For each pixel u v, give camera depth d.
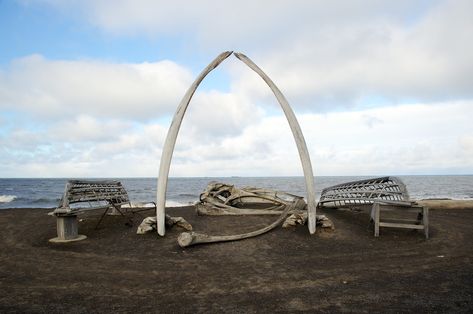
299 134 9.71
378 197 10.20
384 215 13.91
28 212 16.38
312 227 9.47
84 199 9.72
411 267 6.65
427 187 56.88
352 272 6.36
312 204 9.51
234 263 7.03
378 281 5.78
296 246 8.39
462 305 4.67
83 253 7.84
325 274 6.24
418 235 9.60
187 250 8.04
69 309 4.66
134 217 12.97
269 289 5.44
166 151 9.44
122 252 7.89
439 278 5.91
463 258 7.30
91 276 6.18
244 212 12.82
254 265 6.88
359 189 11.70
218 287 5.55
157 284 5.72
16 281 5.91
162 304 4.83
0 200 30.91
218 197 14.38
